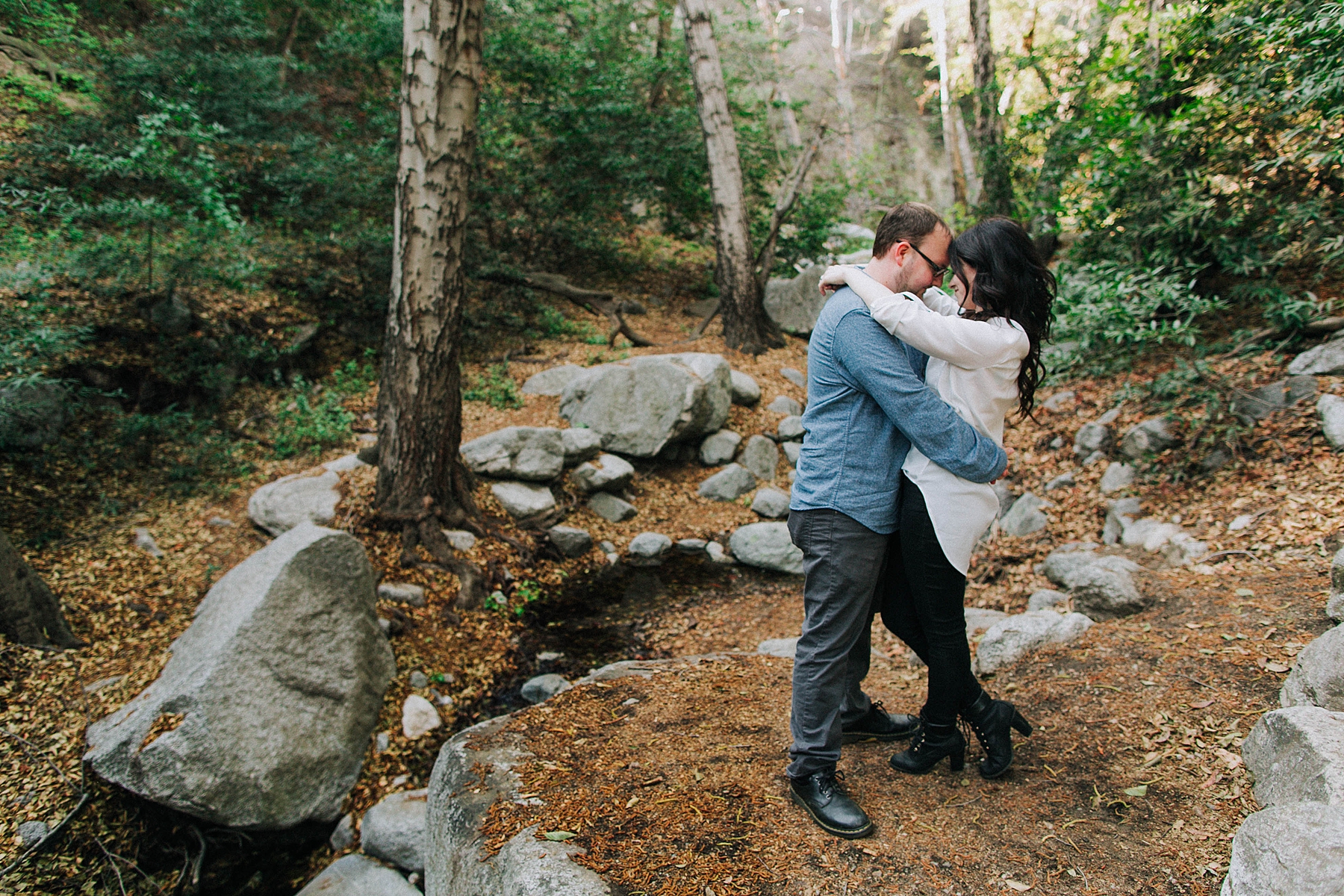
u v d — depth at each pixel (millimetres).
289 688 3637
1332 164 4852
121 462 5566
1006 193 8867
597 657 4797
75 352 5867
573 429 6832
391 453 5367
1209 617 3127
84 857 3062
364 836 3451
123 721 3363
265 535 5277
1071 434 5848
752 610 5387
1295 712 2059
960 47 17016
